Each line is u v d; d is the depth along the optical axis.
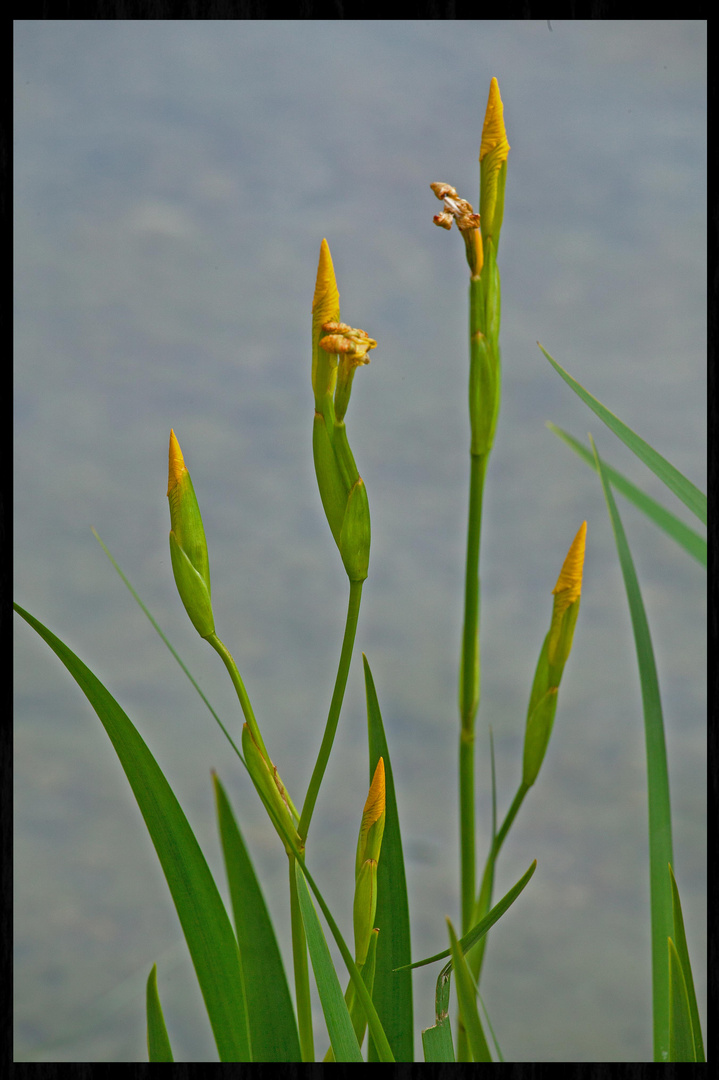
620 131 7.08
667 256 6.91
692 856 5.26
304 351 6.71
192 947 2.71
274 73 7.17
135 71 7.09
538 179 6.90
